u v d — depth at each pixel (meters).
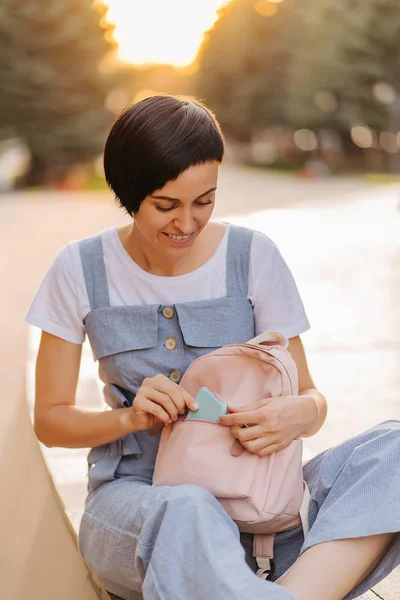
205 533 1.44
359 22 30.47
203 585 1.39
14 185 26.67
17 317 5.72
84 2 24.88
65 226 12.16
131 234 1.87
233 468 1.67
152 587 1.44
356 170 35.06
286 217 12.66
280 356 1.75
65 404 1.90
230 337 1.86
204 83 44.72
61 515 2.70
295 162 42.31
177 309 1.83
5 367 4.47
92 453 1.93
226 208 14.80
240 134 46.19
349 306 5.67
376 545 1.50
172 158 1.58
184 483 1.68
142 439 1.86
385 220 11.81
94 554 1.73
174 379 1.84
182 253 1.74
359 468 1.60
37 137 25.73
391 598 1.99
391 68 31.11
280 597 1.36
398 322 5.12
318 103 33.94
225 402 1.75
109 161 1.67
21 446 3.33
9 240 10.39
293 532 1.75
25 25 24.55
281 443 1.67
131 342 1.83
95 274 1.88
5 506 2.79
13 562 2.39
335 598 1.47
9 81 25.00
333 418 3.42
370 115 32.78
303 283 6.63
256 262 1.90
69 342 1.91
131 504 1.64
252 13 42.06
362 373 4.06
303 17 33.97
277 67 41.91
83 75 25.42
